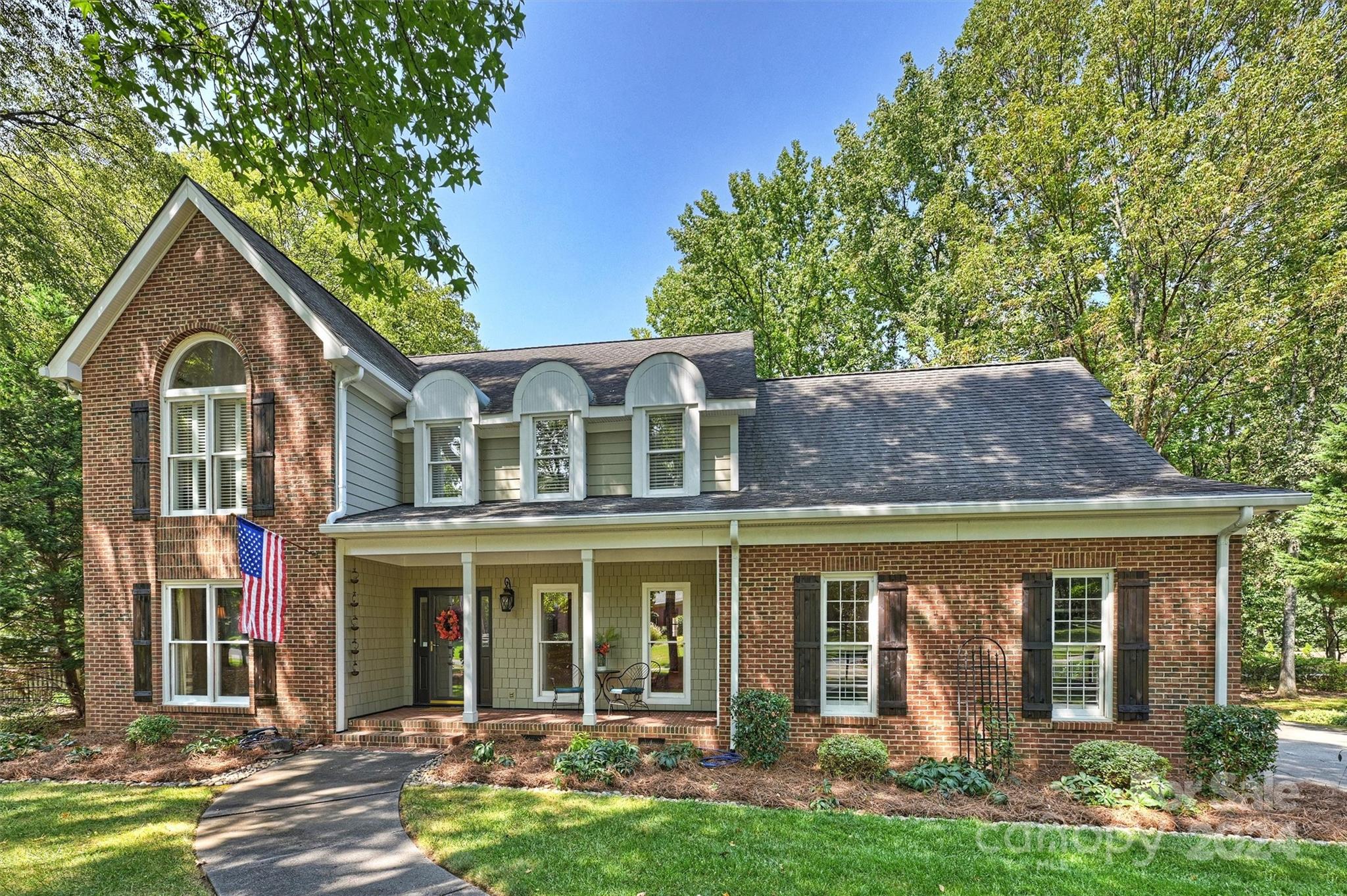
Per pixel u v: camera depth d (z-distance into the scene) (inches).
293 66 264.1
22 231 498.0
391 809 277.3
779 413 492.7
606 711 456.1
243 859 227.3
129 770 342.0
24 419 513.3
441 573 495.5
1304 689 824.9
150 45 252.2
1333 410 776.3
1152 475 367.6
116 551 425.1
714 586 462.9
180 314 432.5
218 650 419.2
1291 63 652.7
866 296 1008.2
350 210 291.9
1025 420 440.5
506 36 266.7
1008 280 773.9
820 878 205.9
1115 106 721.6
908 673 356.5
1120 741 332.2
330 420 414.3
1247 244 681.6
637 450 439.5
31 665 514.9
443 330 1148.5
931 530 359.6
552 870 212.7
